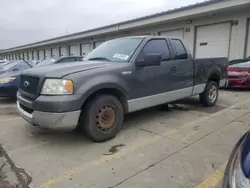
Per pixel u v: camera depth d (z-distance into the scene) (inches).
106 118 133.4
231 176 58.3
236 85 313.7
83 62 145.8
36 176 99.7
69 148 127.5
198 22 489.1
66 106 114.1
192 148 124.7
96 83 123.0
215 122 169.0
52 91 116.2
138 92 146.6
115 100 135.6
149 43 158.6
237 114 189.8
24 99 130.0
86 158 115.5
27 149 127.3
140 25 578.6
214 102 221.6
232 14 430.6
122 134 146.6
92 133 128.6
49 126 117.5
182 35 527.5
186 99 251.3
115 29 660.1
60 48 1085.1
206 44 485.1
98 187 90.7
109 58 155.3
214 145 128.3
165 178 96.1
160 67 159.3
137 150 123.4
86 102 126.4
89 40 856.9
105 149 125.5
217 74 218.5
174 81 171.6
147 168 104.4
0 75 264.5
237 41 430.6
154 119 178.2
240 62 352.5
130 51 151.6
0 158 117.0
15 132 154.9
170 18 498.6
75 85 117.3
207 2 421.7
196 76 193.8
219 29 458.3
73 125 118.6
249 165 54.5
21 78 140.5
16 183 94.6
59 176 99.4
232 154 71.7
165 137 141.3
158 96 160.2
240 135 142.5
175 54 174.6
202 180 94.5
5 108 235.1
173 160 111.4
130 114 192.5
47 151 124.3
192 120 175.0
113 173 100.9
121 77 136.0
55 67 131.6
